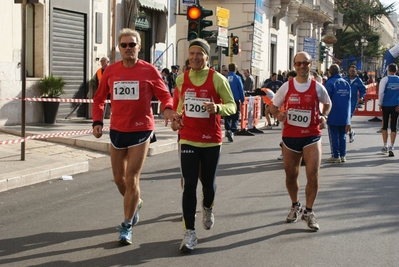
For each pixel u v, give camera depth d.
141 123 6.00
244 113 17.58
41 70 15.62
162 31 22.19
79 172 10.18
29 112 15.00
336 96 11.51
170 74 19.97
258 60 27.45
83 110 17.61
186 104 5.88
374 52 66.44
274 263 5.44
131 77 5.99
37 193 8.50
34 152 11.35
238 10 31.62
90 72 17.80
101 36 18.30
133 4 19.45
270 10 34.91
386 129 13.18
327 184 9.36
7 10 14.30
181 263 5.42
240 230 6.57
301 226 6.75
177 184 9.29
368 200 8.17
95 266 5.32
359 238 6.28
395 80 12.84
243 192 8.69
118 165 6.16
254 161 11.89
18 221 6.93
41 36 15.59
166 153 12.89
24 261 5.45
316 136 6.57
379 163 11.80
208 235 6.36
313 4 42.97
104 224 6.81
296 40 41.84
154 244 6.03
